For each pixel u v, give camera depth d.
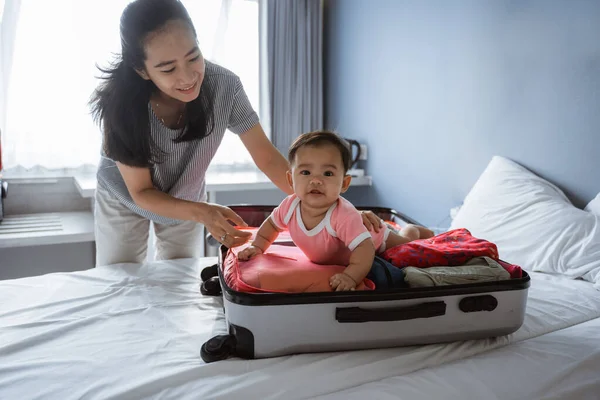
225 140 2.75
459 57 1.99
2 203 2.29
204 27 2.61
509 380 0.76
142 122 1.03
